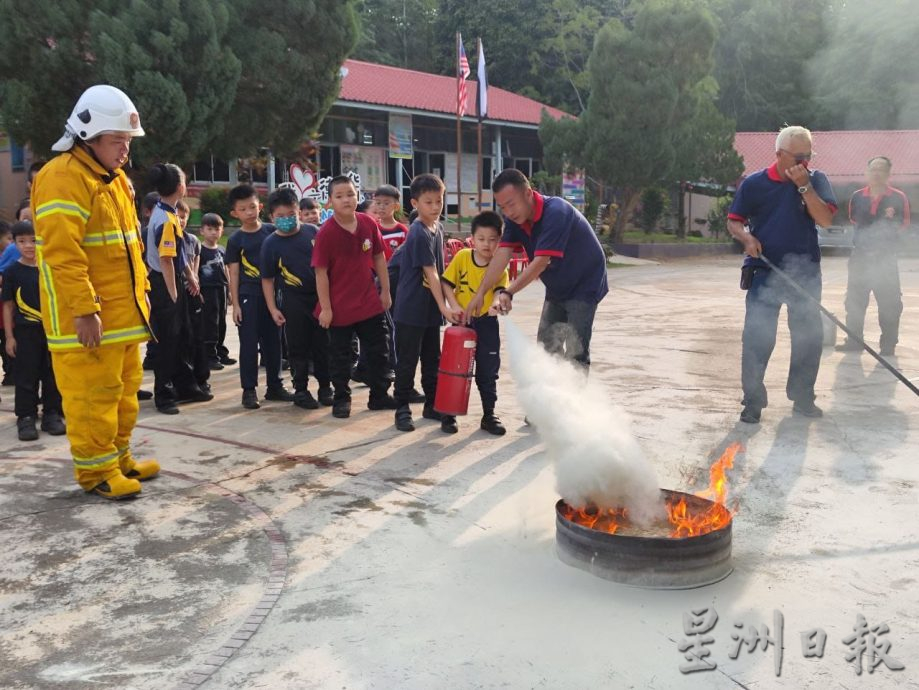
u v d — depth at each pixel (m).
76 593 3.24
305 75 18.16
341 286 5.95
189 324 6.48
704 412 6.05
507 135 30.83
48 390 5.67
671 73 24.80
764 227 5.67
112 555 3.58
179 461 4.94
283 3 17.61
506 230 5.30
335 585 3.28
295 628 2.95
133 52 15.35
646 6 24.91
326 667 2.70
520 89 37.97
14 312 5.48
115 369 4.22
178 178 6.12
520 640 2.85
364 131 26.53
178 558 3.55
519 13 36.56
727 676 2.63
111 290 4.18
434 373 6.00
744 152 32.88
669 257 28.31
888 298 8.23
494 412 6.06
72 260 3.94
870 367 7.72
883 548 3.60
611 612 3.04
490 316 5.54
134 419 4.54
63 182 3.94
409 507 4.14
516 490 4.39
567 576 3.33
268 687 2.59
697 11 24.28
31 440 5.46
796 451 5.04
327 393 6.57
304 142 20.31
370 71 28.73
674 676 2.63
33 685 2.62
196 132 16.41
